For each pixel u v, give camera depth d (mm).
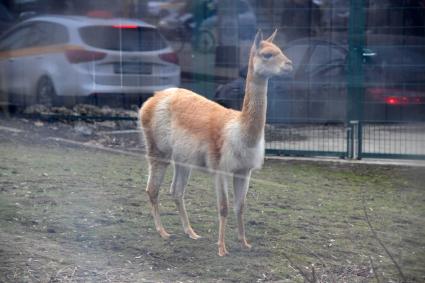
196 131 15125
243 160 14648
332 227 16062
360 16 24812
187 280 13359
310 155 23797
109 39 25875
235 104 24156
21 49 27359
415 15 24641
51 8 27750
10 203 16781
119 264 13945
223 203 14773
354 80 24609
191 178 18000
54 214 16234
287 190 19156
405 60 24625
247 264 14156
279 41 25188
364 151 23578
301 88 24578
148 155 16172
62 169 19641
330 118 24406
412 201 18047
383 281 12992
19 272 13281
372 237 15211
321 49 24812
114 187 18188
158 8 26484
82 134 23078
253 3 25359
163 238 15438
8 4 28500
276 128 24297
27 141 22656
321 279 13328
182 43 25922
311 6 25000
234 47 25219
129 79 25656
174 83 25703
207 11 25812
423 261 13617
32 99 26562
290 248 14867
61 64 26141
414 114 24422
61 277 13219
